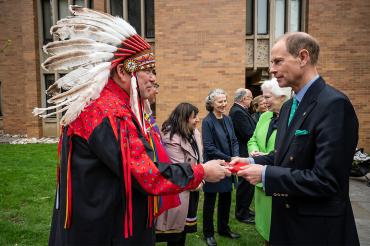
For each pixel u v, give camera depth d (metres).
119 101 1.47
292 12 9.91
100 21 1.52
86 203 1.42
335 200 1.54
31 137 11.80
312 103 1.59
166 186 1.40
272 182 1.55
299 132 1.58
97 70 1.40
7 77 12.83
